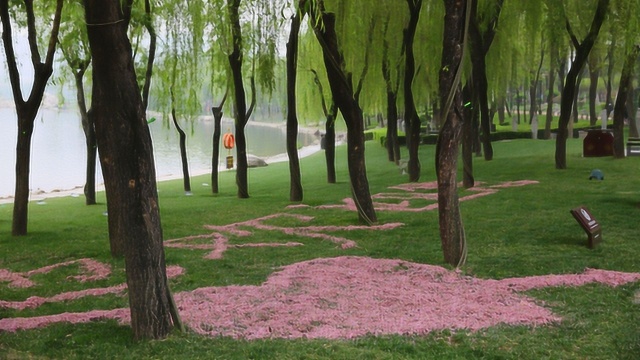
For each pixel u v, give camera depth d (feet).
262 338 22.80
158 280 23.12
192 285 31.53
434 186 73.51
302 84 94.43
